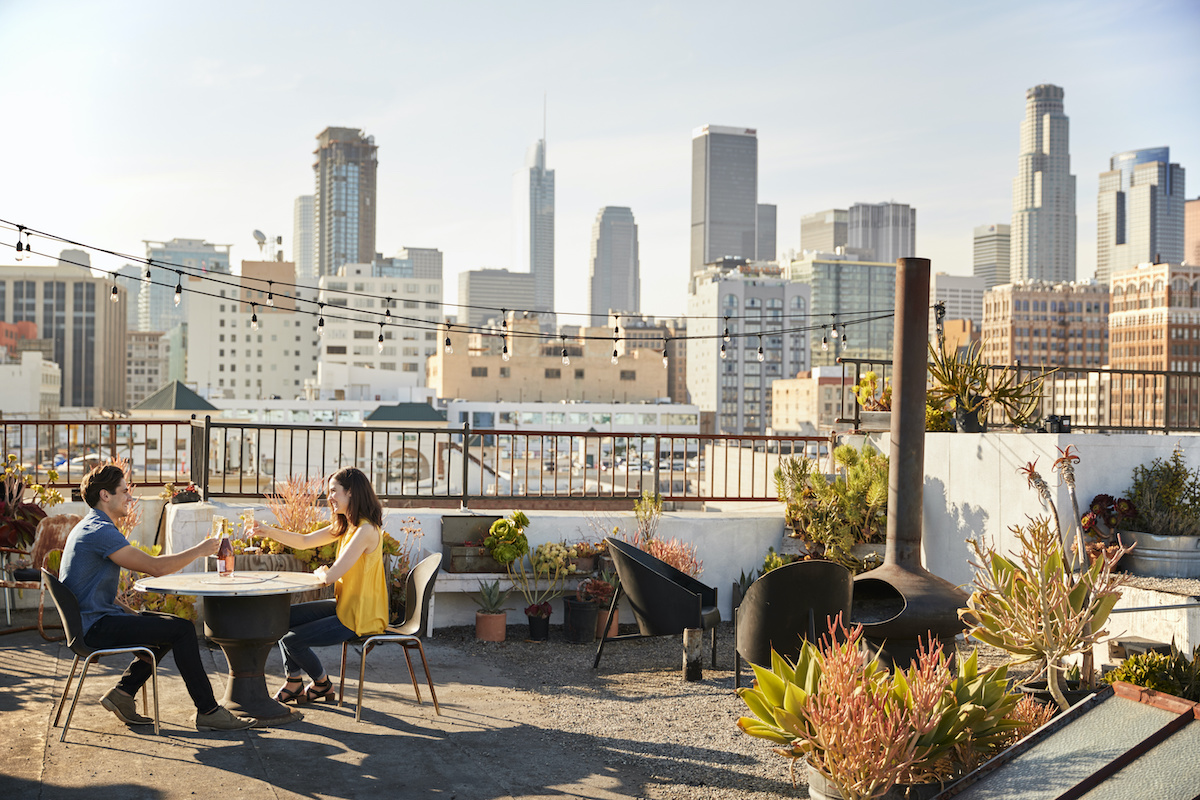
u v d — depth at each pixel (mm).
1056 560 4988
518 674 7293
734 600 9414
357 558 5871
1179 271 187000
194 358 173000
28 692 6137
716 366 199125
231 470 12070
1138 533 7891
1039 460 8195
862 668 4523
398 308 176625
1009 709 4508
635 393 138125
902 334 7121
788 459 10617
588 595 8766
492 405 115312
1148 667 5828
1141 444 8320
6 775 4625
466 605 9211
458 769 5020
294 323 174625
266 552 8320
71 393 198250
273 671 7035
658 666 7676
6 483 8359
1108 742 3855
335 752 5211
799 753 4316
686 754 5383
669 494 10508
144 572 5438
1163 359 180500
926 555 9648
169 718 5688
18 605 9000
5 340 189125
